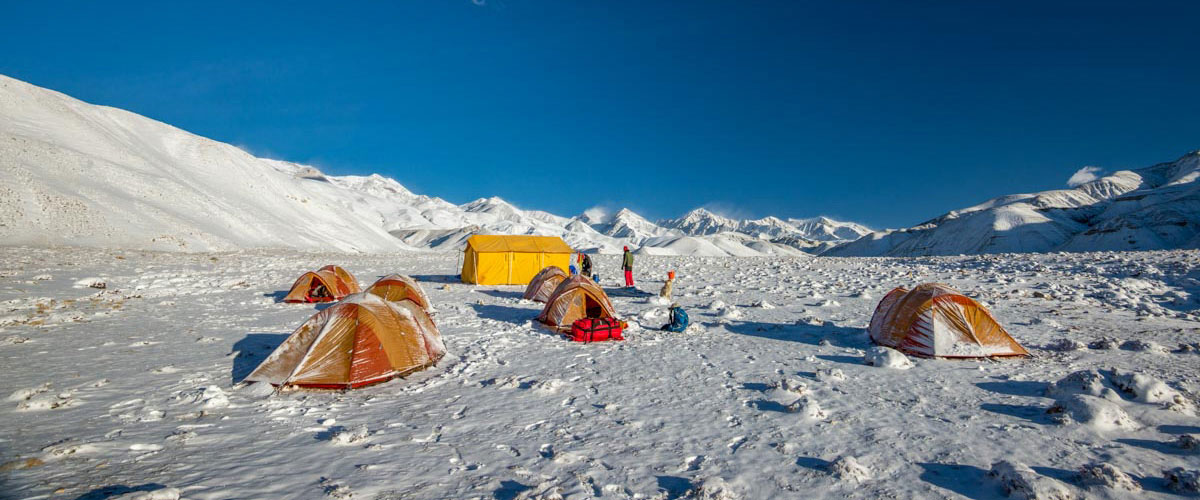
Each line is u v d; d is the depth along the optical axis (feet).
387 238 417.49
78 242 166.40
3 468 19.25
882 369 34.81
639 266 134.31
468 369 36.17
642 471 20.06
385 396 30.35
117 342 44.01
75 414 26.23
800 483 18.85
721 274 107.34
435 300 74.69
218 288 84.84
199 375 33.99
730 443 22.82
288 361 32.55
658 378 33.86
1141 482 18.13
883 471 19.75
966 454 21.16
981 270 99.09
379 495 17.89
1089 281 77.25
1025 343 41.24
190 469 19.79
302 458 21.15
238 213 265.34
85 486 17.95
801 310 60.75
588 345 44.27
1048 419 24.64
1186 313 53.11
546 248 100.89
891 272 101.04
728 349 41.81
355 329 33.14
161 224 199.31
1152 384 26.18
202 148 341.82
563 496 17.89
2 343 42.50
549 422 25.86
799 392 29.19
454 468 20.29
